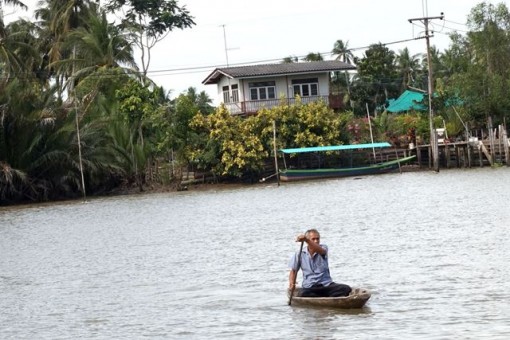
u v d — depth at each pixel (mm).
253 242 29438
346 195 48188
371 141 66688
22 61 66312
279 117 65375
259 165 63969
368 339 14930
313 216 37312
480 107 67625
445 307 16891
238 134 63844
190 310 18375
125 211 46969
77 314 18828
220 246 28906
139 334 16547
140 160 62938
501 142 62000
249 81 73875
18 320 18562
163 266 25094
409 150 68188
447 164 65562
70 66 69250
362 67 89250
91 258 28000
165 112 63219
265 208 43219
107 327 17344
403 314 16562
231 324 16797
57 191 61781
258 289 20297
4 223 44844
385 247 25719
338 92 90750
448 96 69250
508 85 67375
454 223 30531
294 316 17000
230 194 55688
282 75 73812
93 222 41500
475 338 14453
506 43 70188
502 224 29109
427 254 23688
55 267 26500
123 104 62844
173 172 63625
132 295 20719
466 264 21547
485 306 16703
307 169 64875
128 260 26891
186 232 34125
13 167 59656
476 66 68250
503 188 44125
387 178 60812
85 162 61031
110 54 68250
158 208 47750
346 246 26609
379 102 88250
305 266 18125
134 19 79625
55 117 60375
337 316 16766
